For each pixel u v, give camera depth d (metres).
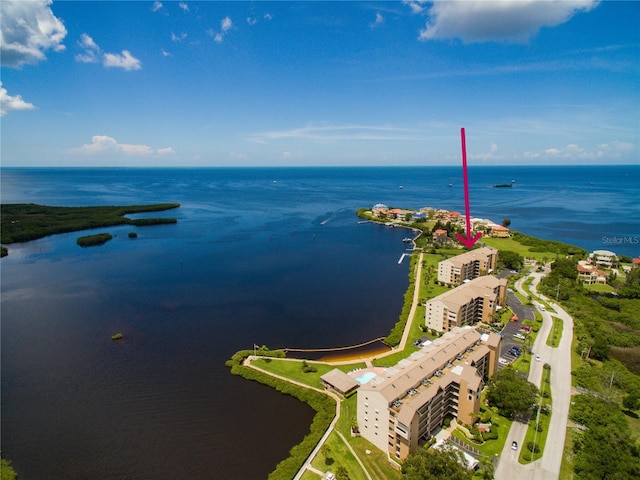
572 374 122.25
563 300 183.00
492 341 117.50
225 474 87.88
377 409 91.25
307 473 85.06
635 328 156.50
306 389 115.75
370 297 194.25
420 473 75.19
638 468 76.62
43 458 92.00
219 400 113.19
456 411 100.75
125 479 86.62
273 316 171.12
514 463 86.31
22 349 140.88
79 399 113.31
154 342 147.00
